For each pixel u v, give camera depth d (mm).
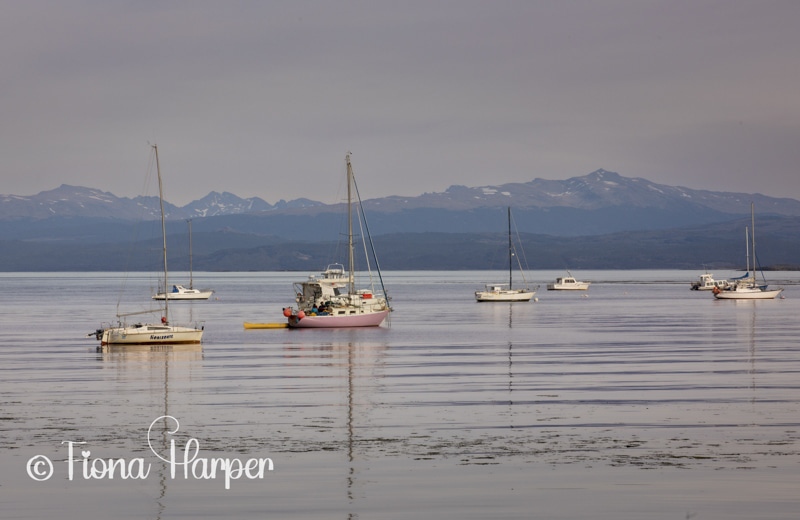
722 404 77062
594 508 50156
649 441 63312
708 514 49250
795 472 55781
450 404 78000
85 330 171375
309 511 50125
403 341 141875
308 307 178625
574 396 81938
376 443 63281
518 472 56219
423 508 50344
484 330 165750
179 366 107312
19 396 83688
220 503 51594
